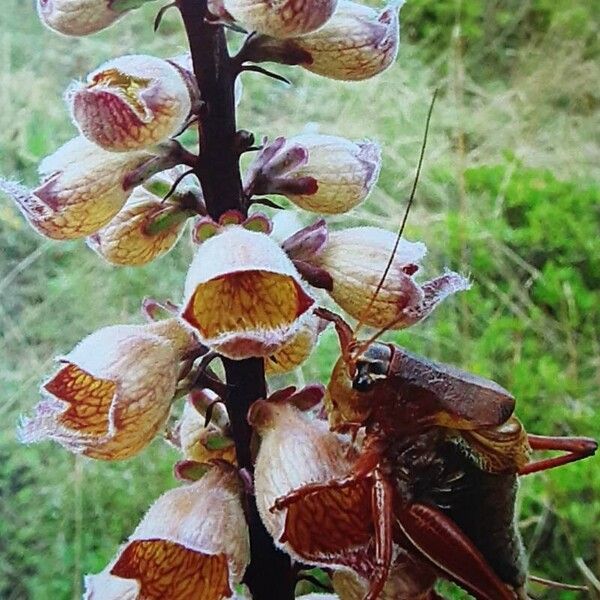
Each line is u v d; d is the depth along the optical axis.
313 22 0.10
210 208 0.11
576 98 0.41
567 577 0.26
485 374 0.29
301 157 0.12
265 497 0.11
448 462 0.12
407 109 0.37
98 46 0.38
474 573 0.12
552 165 0.37
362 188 0.12
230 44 0.35
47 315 0.31
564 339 0.31
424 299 0.12
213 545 0.11
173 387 0.11
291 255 0.12
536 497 0.27
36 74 0.37
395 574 0.12
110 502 0.27
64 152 0.12
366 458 0.11
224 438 0.12
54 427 0.11
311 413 0.12
